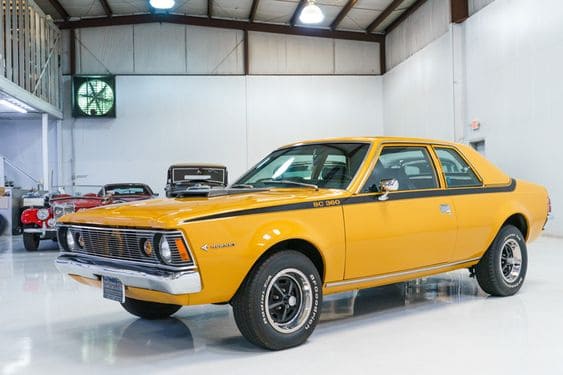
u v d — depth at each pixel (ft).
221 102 57.82
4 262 26.22
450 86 44.06
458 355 10.18
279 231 10.27
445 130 45.42
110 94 55.98
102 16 56.70
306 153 13.66
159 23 57.47
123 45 57.11
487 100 39.22
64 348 11.27
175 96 57.47
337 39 59.31
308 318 10.89
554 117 31.60
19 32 43.45
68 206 30.19
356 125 59.41
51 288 18.62
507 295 15.47
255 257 9.98
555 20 31.40
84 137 56.49
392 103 57.21
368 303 15.06
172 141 57.31
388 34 58.49
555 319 12.77
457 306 14.38
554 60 31.55
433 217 13.06
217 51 57.93
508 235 15.24
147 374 9.53
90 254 11.36
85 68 56.80
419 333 11.80
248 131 57.98
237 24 57.82
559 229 31.32
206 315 14.16
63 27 56.34
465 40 42.47
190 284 9.30
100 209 11.71
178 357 10.50
